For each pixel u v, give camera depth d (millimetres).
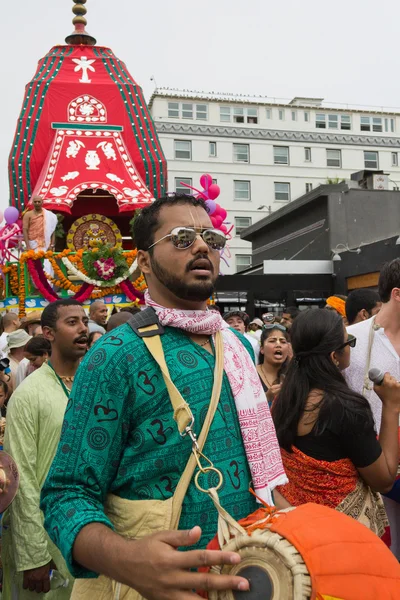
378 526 2914
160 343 1903
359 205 25609
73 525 1683
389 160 47406
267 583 1570
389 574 1670
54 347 3768
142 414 1843
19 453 3502
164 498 1809
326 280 19109
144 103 17375
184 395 1859
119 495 1871
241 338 2250
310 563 1578
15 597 3754
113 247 13023
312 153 45688
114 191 15711
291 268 20047
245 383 2004
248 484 1928
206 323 1951
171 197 2051
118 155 16453
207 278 1983
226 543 1680
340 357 3113
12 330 8680
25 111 16594
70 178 15867
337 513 1804
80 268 12930
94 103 16766
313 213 26750
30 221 13797
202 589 1485
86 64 17250
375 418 3727
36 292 13211
